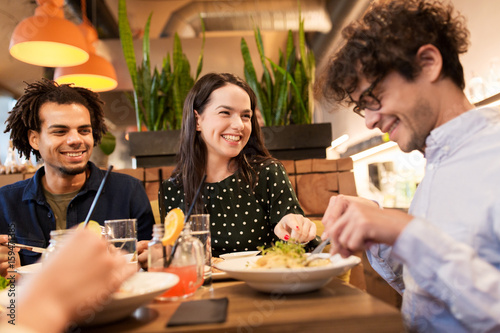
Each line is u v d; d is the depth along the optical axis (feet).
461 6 6.15
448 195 2.24
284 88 8.17
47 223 4.53
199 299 2.14
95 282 1.49
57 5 8.35
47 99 4.40
